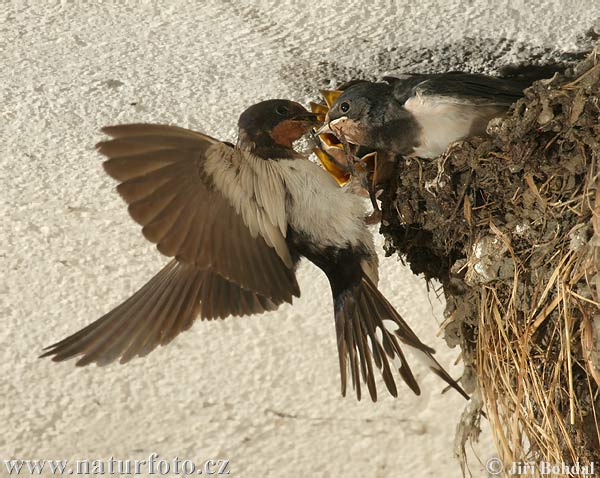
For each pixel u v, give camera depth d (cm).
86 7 808
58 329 768
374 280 638
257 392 761
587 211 581
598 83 588
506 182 609
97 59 806
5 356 759
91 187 791
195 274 612
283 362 768
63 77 807
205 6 809
